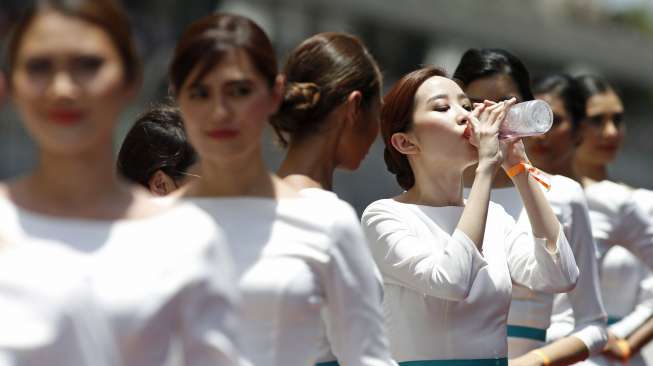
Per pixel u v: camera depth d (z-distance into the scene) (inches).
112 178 251.9
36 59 241.1
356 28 2174.0
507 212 448.5
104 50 244.1
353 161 362.9
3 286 235.0
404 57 2327.8
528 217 402.0
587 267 455.2
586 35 2699.3
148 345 241.1
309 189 335.3
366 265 310.7
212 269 249.3
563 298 472.7
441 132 381.1
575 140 523.5
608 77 2859.3
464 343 372.2
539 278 402.6
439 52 2395.4
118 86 246.4
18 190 249.0
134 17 1616.6
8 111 1337.4
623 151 2455.7
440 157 383.2
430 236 379.6
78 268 237.8
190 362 246.1
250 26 295.9
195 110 294.5
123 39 248.4
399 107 389.7
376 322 311.7
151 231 246.2
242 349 275.7
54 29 241.1
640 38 2886.3
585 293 454.0
